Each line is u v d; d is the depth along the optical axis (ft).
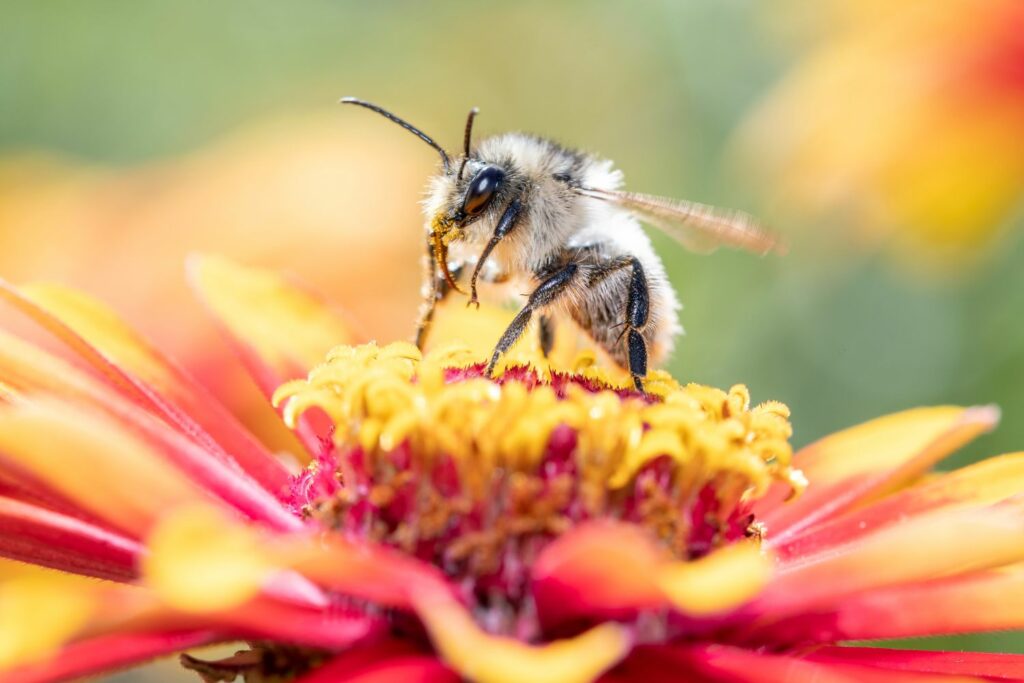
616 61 0.68
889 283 0.54
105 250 0.46
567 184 0.38
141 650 0.29
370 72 0.72
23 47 0.67
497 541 0.31
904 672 0.31
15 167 0.49
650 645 0.31
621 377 0.38
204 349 0.45
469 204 0.37
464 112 0.69
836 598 0.30
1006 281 0.53
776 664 0.30
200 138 0.69
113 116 0.69
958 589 0.31
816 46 0.54
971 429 0.33
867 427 0.37
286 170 0.47
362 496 0.32
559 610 0.30
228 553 0.27
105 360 0.33
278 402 0.33
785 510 0.35
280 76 0.72
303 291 0.38
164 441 0.32
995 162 0.49
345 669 0.30
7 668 0.28
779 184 0.51
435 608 0.28
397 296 0.47
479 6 0.74
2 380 0.31
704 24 0.62
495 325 0.39
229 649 0.49
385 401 0.32
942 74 0.49
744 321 0.55
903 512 0.34
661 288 0.39
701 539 0.32
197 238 0.46
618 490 0.32
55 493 0.30
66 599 0.27
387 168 0.48
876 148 0.50
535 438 0.31
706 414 0.33
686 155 0.62
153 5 0.70
